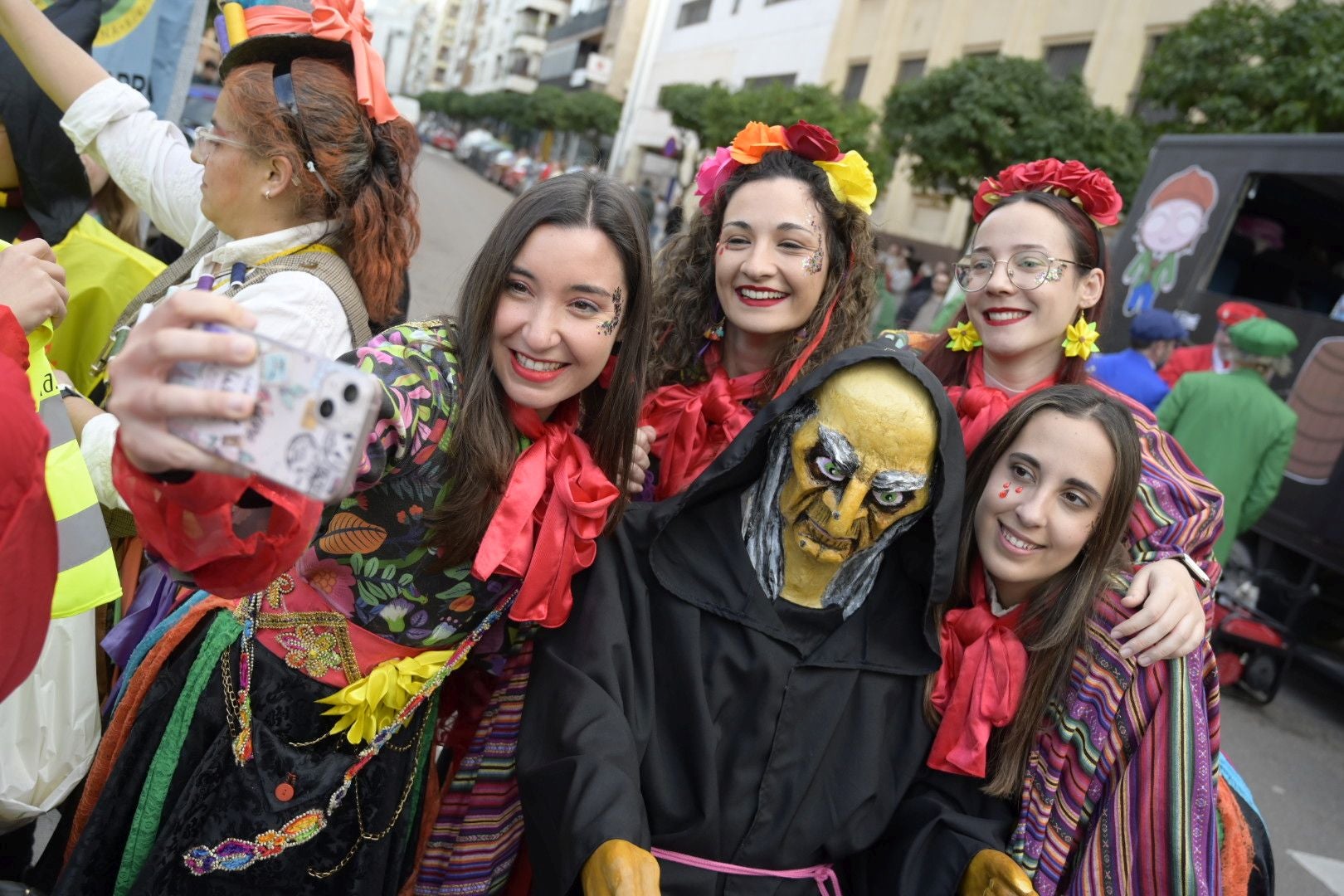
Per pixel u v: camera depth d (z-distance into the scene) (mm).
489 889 1740
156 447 932
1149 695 1738
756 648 1715
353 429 936
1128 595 1771
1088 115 11461
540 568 1579
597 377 1686
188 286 1834
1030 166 2355
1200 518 1972
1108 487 1760
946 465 1651
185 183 2195
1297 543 5742
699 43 31047
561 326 1519
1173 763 1695
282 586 1619
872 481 1632
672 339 2379
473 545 1570
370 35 1790
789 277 2133
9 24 2143
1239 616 5473
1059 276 2232
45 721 1720
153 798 1611
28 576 1055
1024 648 1804
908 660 1783
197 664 1643
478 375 1527
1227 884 1906
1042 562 1785
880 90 21062
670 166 26156
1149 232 7523
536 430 1630
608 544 1807
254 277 1730
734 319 2199
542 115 39188
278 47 1742
